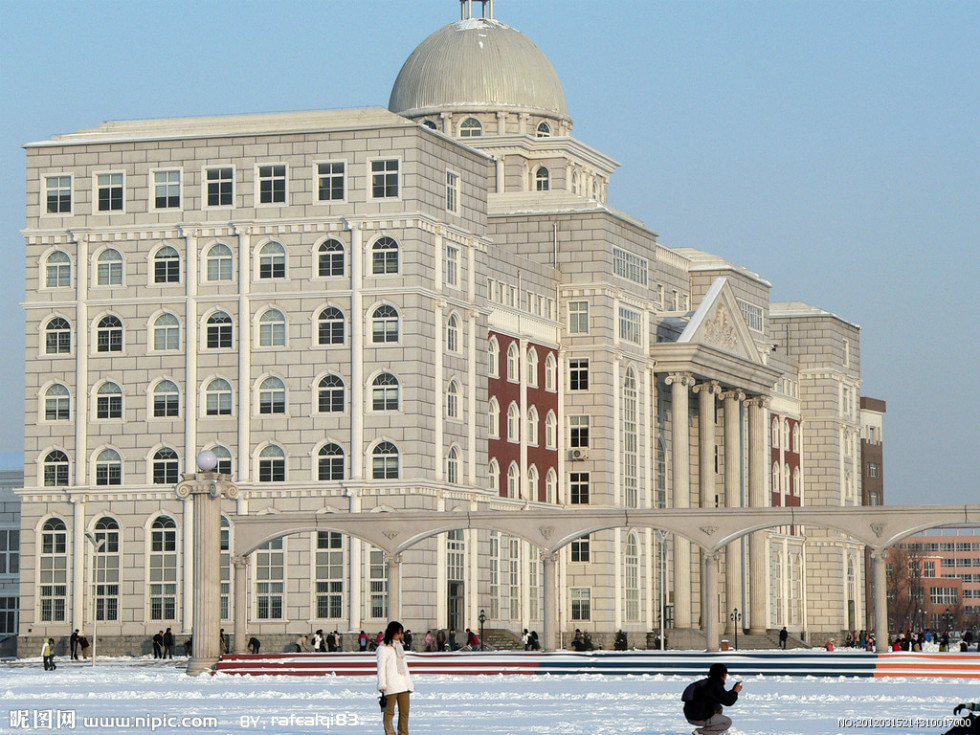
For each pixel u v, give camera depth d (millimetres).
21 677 125500
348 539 159625
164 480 165125
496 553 176000
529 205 196125
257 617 161625
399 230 161375
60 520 167000
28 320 169125
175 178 166500
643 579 197875
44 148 169125
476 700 95812
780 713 84938
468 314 170125
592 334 191125
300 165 163750
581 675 124438
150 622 163875
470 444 169375
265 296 163875
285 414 162875
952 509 130125
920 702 92750
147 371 166125
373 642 157750
